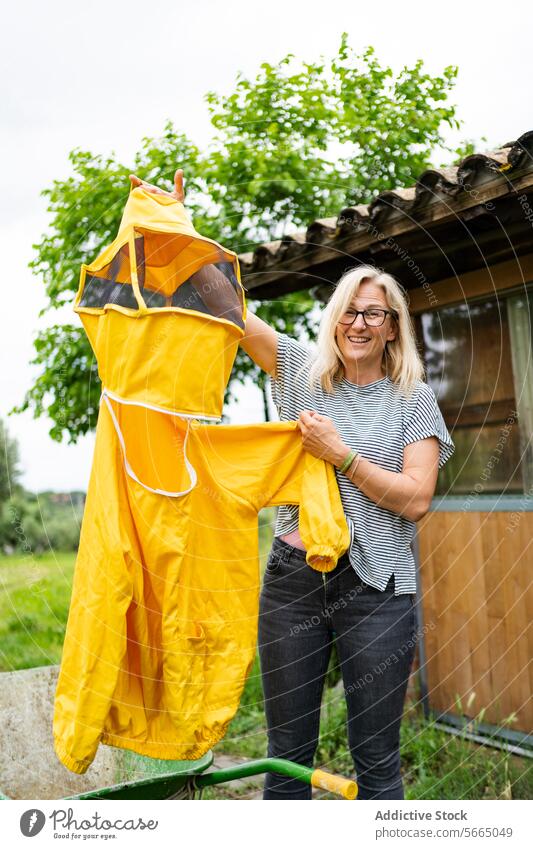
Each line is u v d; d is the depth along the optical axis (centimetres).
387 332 189
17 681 221
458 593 331
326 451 178
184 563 171
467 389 330
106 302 174
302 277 342
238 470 188
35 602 550
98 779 219
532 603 299
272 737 192
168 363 166
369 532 179
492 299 315
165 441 176
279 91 383
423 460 182
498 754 295
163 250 184
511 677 307
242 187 381
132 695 168
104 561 159
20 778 215
